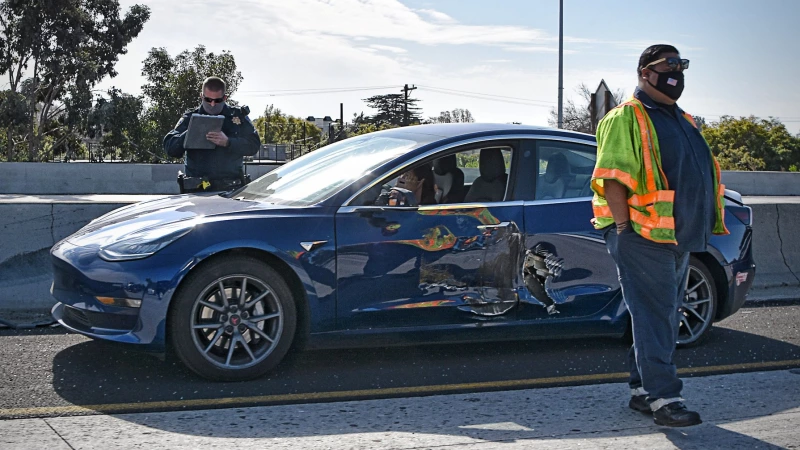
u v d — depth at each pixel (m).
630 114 4.07
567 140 5.87
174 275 4.83
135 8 54.59
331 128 36.62
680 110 4.19
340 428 4.18
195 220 5.08
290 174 5.95
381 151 5.64
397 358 5.66
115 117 54.09
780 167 89.31
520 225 5.52
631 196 4.06
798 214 9.02
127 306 4.84
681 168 4.05
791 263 8.88
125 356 5.52
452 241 5.36
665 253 4.07
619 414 4.48
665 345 4.16
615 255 4.20
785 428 4.28
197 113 7.28
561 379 5.21
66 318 5.25
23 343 5.85
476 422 4.32
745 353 6.00
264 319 5.03
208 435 4.04
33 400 4.57
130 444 3.89
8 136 51.84
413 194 5.29
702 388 5.05
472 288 5.42
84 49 53.81
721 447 3.97
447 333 5.39
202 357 4.90
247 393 4.78
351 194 5.26
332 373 5.25
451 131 5.76
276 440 3.98
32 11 50.91
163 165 27.94
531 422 4.33
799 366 5.66
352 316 5.19
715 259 6.21
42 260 7.08
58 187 27.11
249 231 5.00
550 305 5.59
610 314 5.76
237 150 7.15
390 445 3.92
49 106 54.62
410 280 5.28
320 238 5.11
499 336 5.55
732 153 88.19
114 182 27.52
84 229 5.59
